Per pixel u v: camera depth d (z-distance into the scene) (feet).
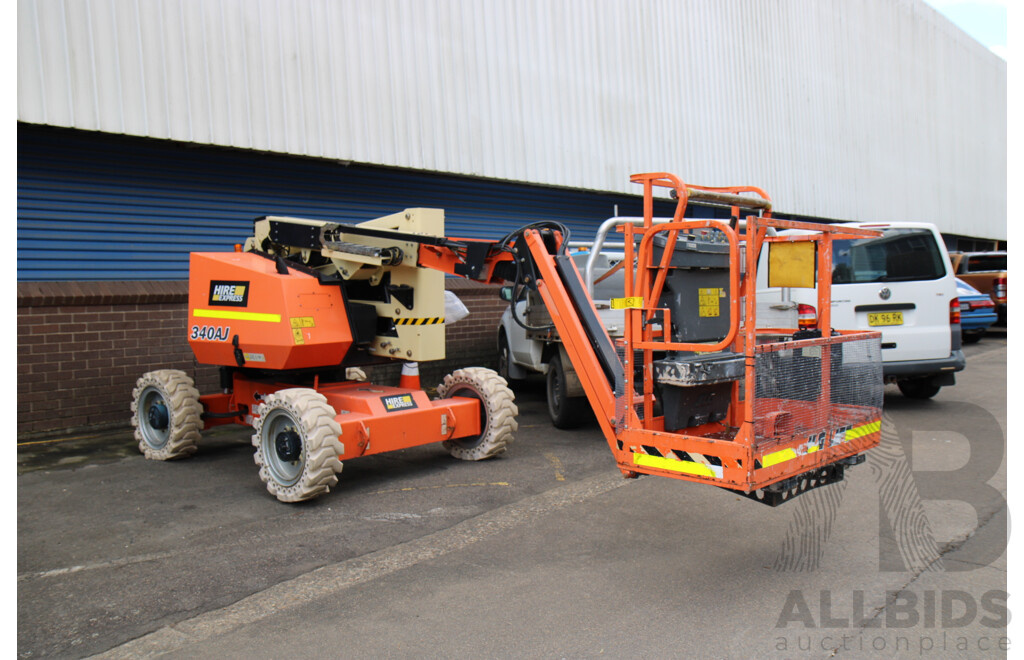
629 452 14.69
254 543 15.72
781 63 54.44
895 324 26.86
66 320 24.79
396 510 17.83
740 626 11.73
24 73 21.94
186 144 26.14
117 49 23.84
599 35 40.60
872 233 15.14
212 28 26.04
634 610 12.37
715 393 15.48
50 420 24.66
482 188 37.60
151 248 26.86
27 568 14.47
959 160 82.17
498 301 38.81
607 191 40.88
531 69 36.96
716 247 16.48
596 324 15.92
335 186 31.78
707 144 47.65
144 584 13.71
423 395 21.12
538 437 25.68
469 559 14.73
